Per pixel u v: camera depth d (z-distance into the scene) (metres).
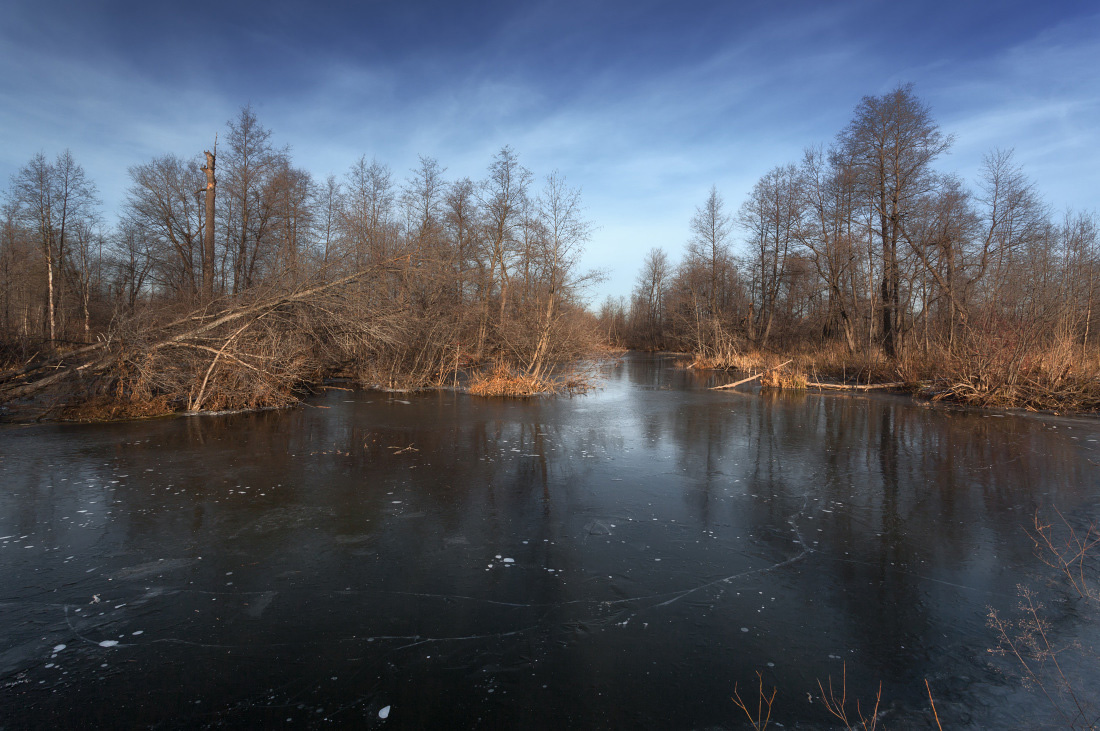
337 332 15.04
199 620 3.89
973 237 23.62
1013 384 15.16
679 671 3.40
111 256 30.47
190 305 15.05
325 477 7.49
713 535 5.60
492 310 21.28
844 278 31.67
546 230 19.16
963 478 7.78
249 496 6.63
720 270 40.38
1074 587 4.51
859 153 26.45
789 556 5.11
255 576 4.57
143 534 5.43
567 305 19.55
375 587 4.41
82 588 4.33
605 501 6.64
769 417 13.24
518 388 17.52
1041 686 3.26
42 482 7.10
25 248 26.50
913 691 3.23
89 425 11.02
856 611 4.13
